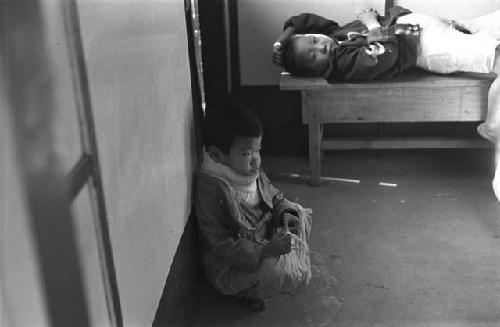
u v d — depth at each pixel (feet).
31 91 2.80
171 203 5.76
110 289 3.91
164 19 5.58
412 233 8.56
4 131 2.56
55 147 3.05
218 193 6.65
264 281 6.64
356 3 10.65
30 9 2.81
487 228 8.61
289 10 10.69
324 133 11.14
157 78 5.28
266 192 7.41
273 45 10.61
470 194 9.61
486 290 7.26
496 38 9.71
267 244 6.57
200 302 7.23
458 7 10.59
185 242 6.40
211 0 10.25
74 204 3.31
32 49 2.82
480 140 10.03
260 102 11.18
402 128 11.05
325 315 6.95
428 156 11.00
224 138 6.64
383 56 9.21
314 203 9.53
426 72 9.79
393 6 10.62
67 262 3.21
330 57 9.43
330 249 8.24
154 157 5.13
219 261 6.84
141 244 4.71
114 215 4.01
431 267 7.75
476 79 9.26
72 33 3.29
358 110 9.49
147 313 4.90
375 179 10.26
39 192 2.87
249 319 6.93
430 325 6.71
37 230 2.84
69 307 3.23
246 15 10.73
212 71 10.67
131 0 4.47
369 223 8.87
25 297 2.73
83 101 3.45
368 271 7.73
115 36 4.07
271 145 11.34
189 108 6.77
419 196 9.61
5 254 2.56
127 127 4.33
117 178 4.08
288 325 6.81
